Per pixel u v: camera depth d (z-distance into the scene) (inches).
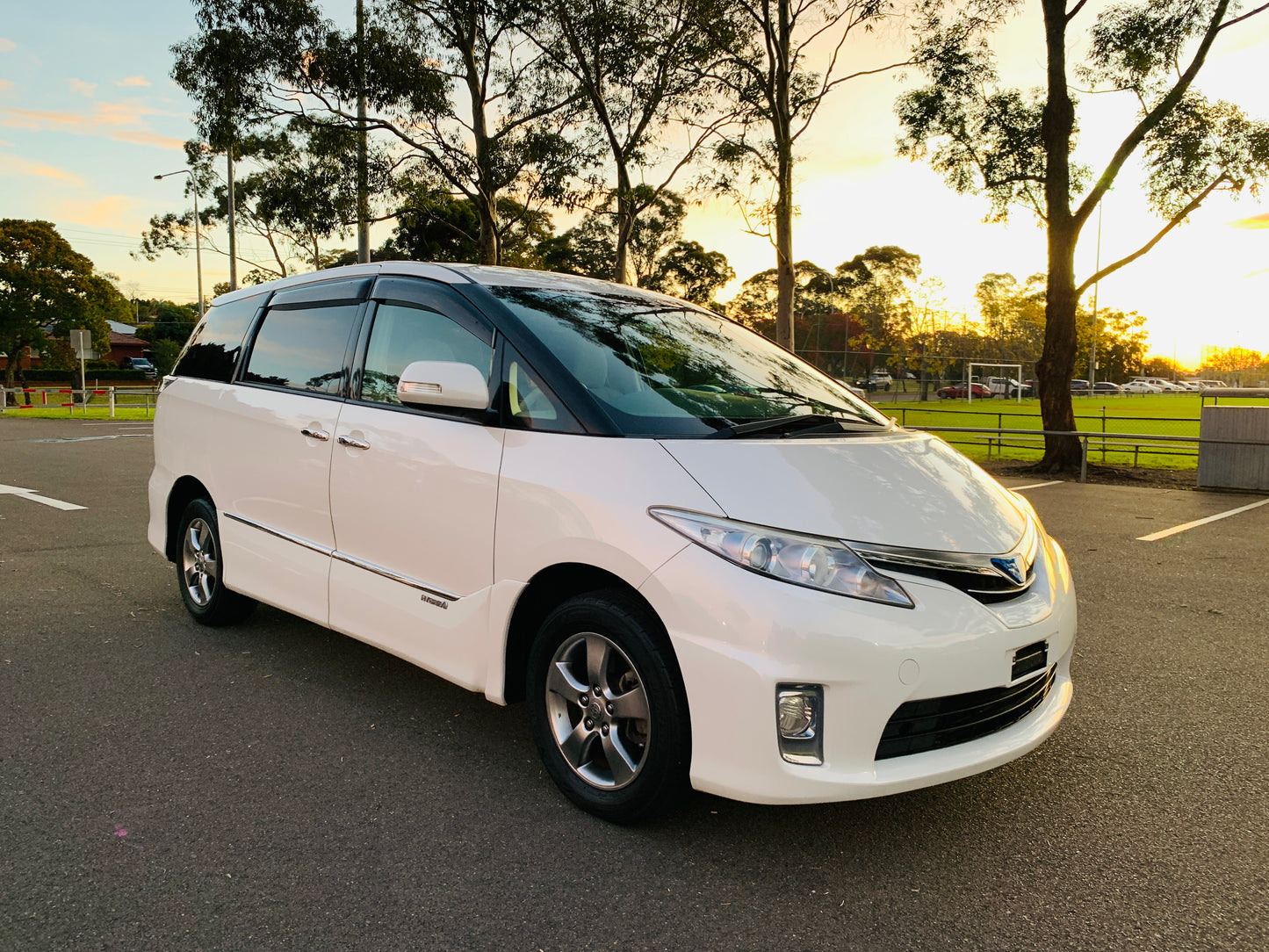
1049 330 561.0
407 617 122.2
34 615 184.5
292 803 106.3
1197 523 336.5
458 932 81.6
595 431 104.3
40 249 1653.5
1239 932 83.6
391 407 128.6
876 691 86.9
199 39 622.5
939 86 584.7
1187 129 551.2
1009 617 96.3
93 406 1322.6
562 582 109.5
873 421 135.7
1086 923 85.0
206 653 162.1
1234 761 122.3
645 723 97.7
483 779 113.6
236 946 78.7
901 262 2645.2
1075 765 121.1
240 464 156.8
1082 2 550.9
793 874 92.7
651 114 631.8
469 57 668.7
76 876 89.7
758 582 87.6
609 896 87.9
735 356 140.3
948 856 96.9
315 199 669.9
